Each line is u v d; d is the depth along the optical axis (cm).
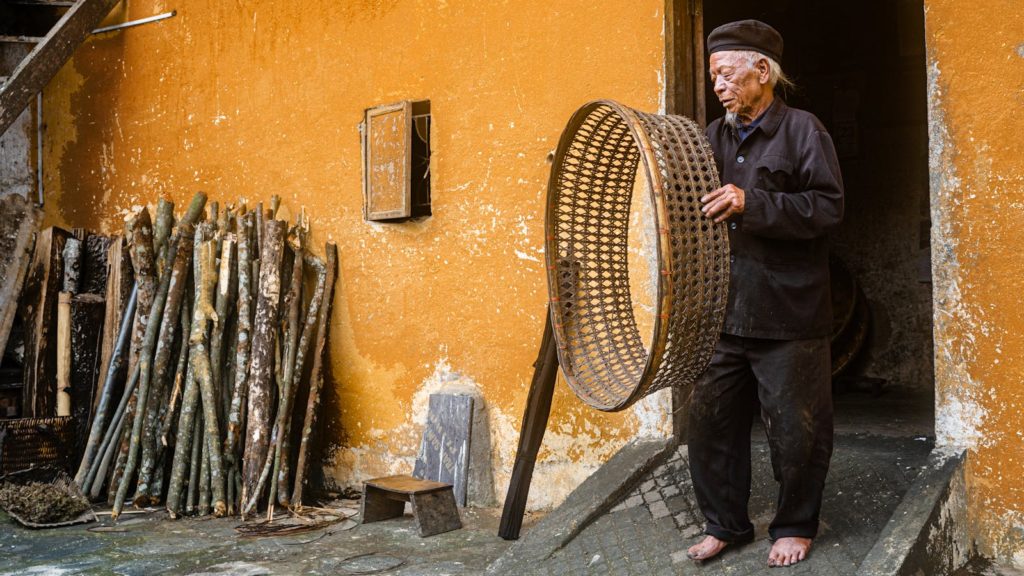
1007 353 323
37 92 617
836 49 702
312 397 521
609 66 440
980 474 328
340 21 550
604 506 375
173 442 514
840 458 369
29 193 702
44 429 543
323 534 436
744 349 304
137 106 659
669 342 268
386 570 371
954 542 318
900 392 641
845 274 689
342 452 545
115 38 671
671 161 266
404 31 521
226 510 486
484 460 478
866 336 684
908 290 677
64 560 394
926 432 439
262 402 501
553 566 346
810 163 289
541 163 463
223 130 610
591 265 376
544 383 422
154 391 514
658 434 418
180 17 633
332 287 548
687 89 429
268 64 586
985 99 328
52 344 573
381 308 530
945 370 337
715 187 275
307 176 566
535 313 464
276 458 493
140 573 372
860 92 694
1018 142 321
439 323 504
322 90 559
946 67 336
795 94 714
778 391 296
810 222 283
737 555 318
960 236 333
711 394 310
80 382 573
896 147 683
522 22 472
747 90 297
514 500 415
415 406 512
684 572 319
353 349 543
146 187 654
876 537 309
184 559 394
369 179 525
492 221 482
